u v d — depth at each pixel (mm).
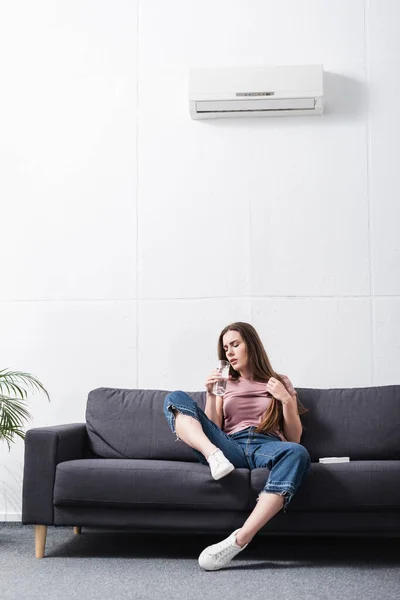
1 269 4434
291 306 4289
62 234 4434
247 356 3670
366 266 4281
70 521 3307
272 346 4270
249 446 3398
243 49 4445
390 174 4324
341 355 4238
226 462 3121
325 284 4285
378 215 4309
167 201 4406
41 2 4539
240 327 3719
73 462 3359
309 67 4258
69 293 4391
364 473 3174
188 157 4422
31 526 4195
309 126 4379
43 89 4520
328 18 4426
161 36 4496
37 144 4496
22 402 4340
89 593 2748
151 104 4469
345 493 3156
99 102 4492
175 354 4312
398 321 4238
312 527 3203
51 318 4383
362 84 4383
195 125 4434
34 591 2783
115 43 4516
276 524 3221
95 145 4473
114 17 4531
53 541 3787
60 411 4328
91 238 4418
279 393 3475
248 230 4352
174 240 4379
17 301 4410
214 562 3068
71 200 4449
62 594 2736
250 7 4465
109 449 3773
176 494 3213
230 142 4406
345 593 2717
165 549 3572
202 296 4336
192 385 4289
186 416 3344
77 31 4535
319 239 4312
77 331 4367
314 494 3164
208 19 4480
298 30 4430
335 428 3727
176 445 3738
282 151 4379
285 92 4246
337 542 3758
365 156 4344
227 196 4383
